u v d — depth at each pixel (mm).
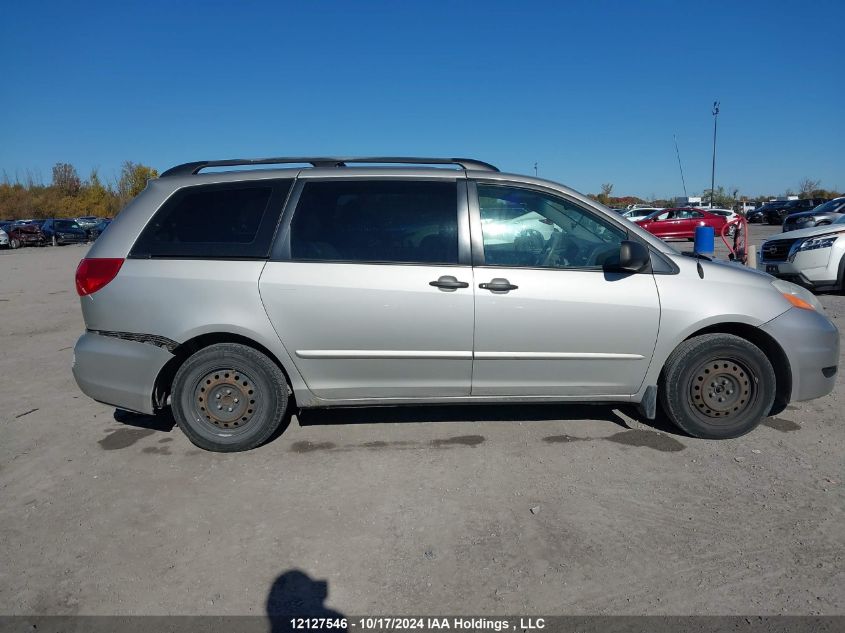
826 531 2922
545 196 3936
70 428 4500
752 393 3947
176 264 3812
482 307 3746
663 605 2451
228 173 4020
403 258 3799
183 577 2691
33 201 69562
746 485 3389
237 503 3320
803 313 3963
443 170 3990
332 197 3895
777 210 35281
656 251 3904
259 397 3910
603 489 3379
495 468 3656
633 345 3838
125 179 74500
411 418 4469
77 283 3977
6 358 6836
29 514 3250
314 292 3736
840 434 4055
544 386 3906
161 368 3852
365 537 2967
